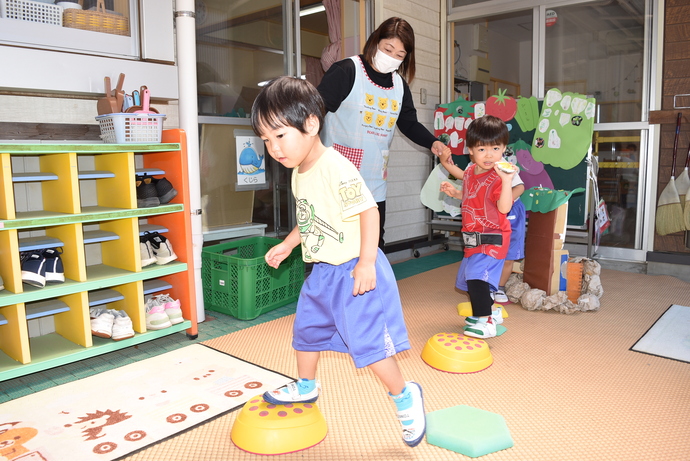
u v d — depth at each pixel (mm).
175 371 2121
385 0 4352
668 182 4078
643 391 1954
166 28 2662
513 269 3514
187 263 2502
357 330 1396
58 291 2070
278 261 1642
